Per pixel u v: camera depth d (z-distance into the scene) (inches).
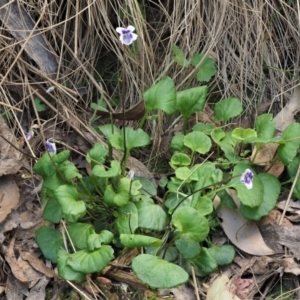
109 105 15.5
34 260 12.5
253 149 14.4
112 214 13.1
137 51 15.7
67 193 12.0
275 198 12.9
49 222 13.3
